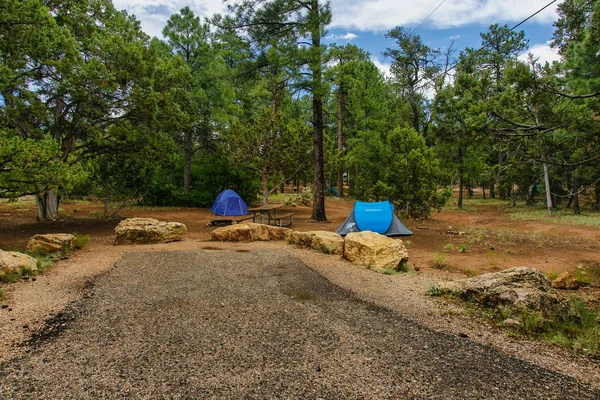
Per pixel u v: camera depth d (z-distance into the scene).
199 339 4.12
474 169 28.38
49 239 9.07
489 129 6.89
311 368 3.49
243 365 3.53
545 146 7.11
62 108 16.16
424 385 3.20
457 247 11.61
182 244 11.35
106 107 14.98
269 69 16.67
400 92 31.14
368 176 23.59
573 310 5.06
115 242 11.23
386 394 3.04
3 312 4.79
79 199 28.23
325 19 14.73
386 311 5.23
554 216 21.48
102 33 15.61
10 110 12.67
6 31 10.13
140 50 15.30
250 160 22.92
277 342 4.08
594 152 7.12
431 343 4.14
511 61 6.87
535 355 3.88
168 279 6.86
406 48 28.92
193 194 25.81
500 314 5.07
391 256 8.22
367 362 3.63
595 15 6.79
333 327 4.56
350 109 33.75
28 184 9.86
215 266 8.05
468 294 5.73
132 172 19.48
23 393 2.96
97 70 13.38
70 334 4.20
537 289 5.34
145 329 4.39
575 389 3.17
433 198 19.89
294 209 25.03
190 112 18.83
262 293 6.03
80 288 6.12
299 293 6.07
